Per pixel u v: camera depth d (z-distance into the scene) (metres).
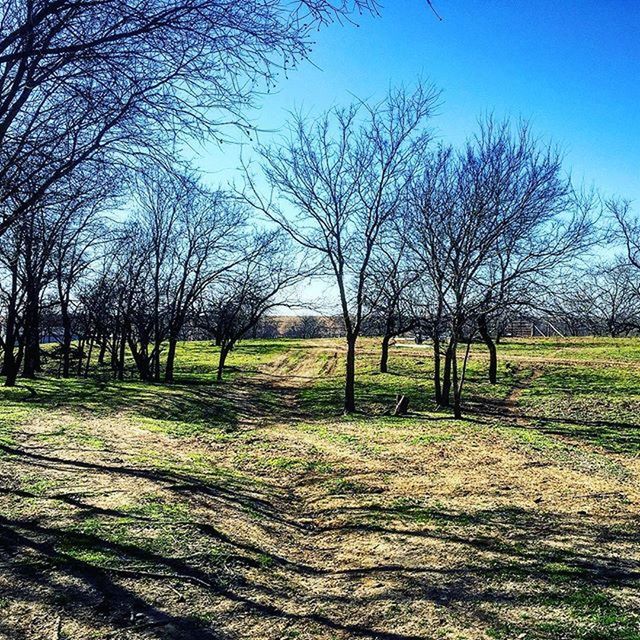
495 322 26.50
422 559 6.76
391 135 19.56
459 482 10.80
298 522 8.57
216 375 37.53
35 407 17.81
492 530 7.87
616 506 9.23
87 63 6.71
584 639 4.86
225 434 16.52
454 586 5.97
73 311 35.62
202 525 7.35
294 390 30.83
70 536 6.43
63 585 5.32
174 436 15.31
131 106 7.16
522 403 23.59
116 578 5.57
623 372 31.03
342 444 14.73
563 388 26.83
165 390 26.39
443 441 15.01
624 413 20.50
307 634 4.89
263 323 79.69
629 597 5.71
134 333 37.28
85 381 29.34
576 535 7.70
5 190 7.98
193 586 5.61
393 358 42.97
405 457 13.10
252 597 5.54
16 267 24.48
